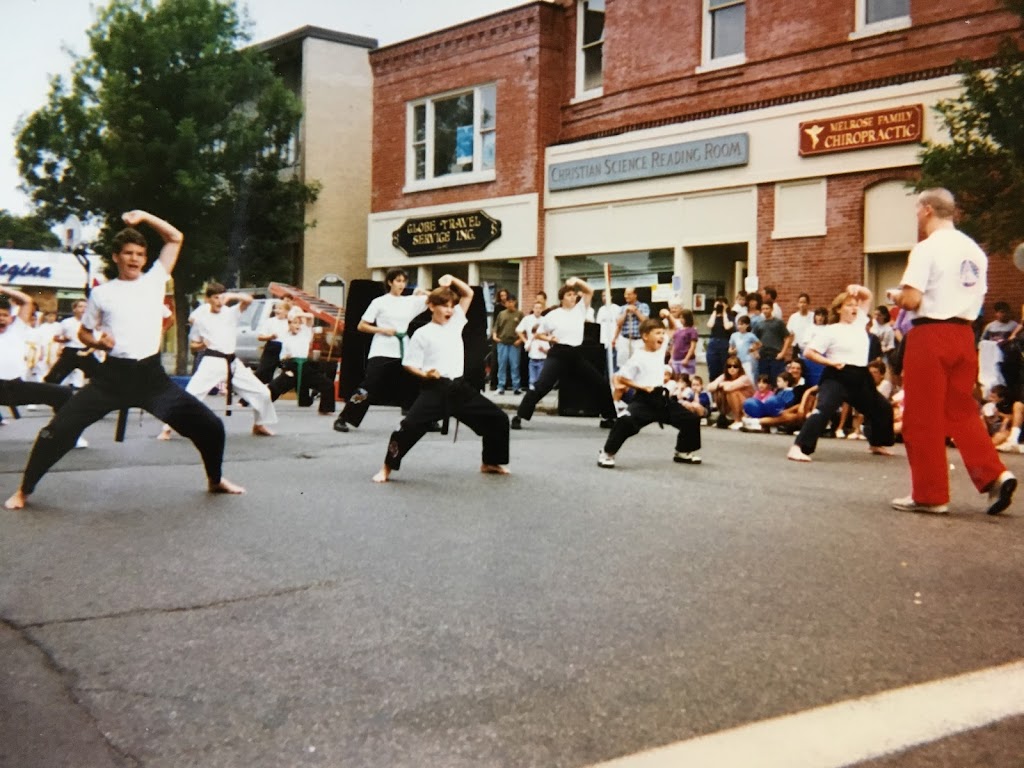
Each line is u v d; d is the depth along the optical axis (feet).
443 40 85.20
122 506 24.21
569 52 78.18
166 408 24.72
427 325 28.99
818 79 61.93
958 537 21.27
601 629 14.75
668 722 11.39
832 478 30.04
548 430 44.52
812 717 11.55
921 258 23.62
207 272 106.63
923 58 57.47
